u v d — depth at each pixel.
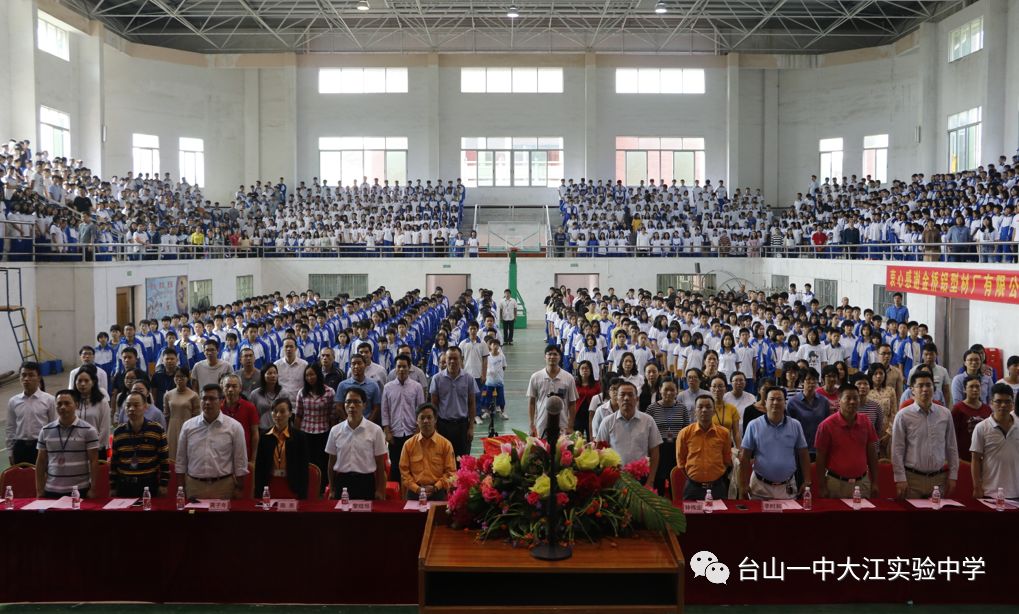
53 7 29.84
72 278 22.31
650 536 4.85
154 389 11.58
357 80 40.41
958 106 31.36
